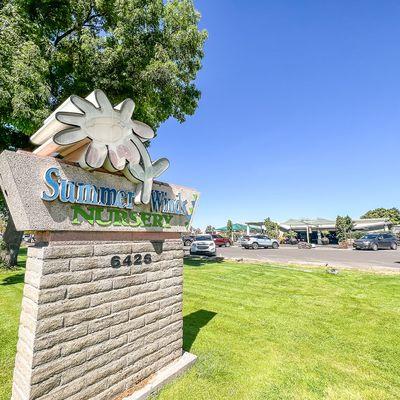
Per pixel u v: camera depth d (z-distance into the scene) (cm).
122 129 299
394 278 1016
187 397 307
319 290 836
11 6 746
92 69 953
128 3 960
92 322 267
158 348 341
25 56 695
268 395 318
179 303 379
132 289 312
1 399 296
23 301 248
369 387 340
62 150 282
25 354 231
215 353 416
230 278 1016
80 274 261
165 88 1066
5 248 1106
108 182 292
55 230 243
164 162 345
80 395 253
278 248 3098
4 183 239
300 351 433
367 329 527
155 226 348
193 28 1112
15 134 973
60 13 956
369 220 3912
